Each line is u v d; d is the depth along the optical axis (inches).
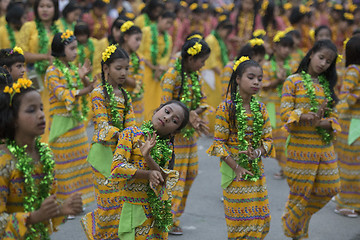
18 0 1250.0
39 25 887.7
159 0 1189.7
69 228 663.1
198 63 649.6
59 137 689.0
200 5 1669.5
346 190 723.4
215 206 770.8
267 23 1261.1
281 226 692.1
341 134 723.4
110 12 1540.4
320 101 615.8
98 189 565.0
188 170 660.1
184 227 684.7
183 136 634.8
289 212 619.8
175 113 446.6
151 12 1185.4
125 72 582.6
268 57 959.0
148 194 454.9
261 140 536.1
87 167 718.5
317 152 601.3
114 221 556.1
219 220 713.0
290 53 915.4
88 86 672.4
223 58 1213.7
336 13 1433.3
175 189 632.4
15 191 353.4
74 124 697.6
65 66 709.9
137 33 825.5
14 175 349.1
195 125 625.3
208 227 685.9
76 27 944.9
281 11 1393.9
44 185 370.9
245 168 521.3
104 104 571.2
